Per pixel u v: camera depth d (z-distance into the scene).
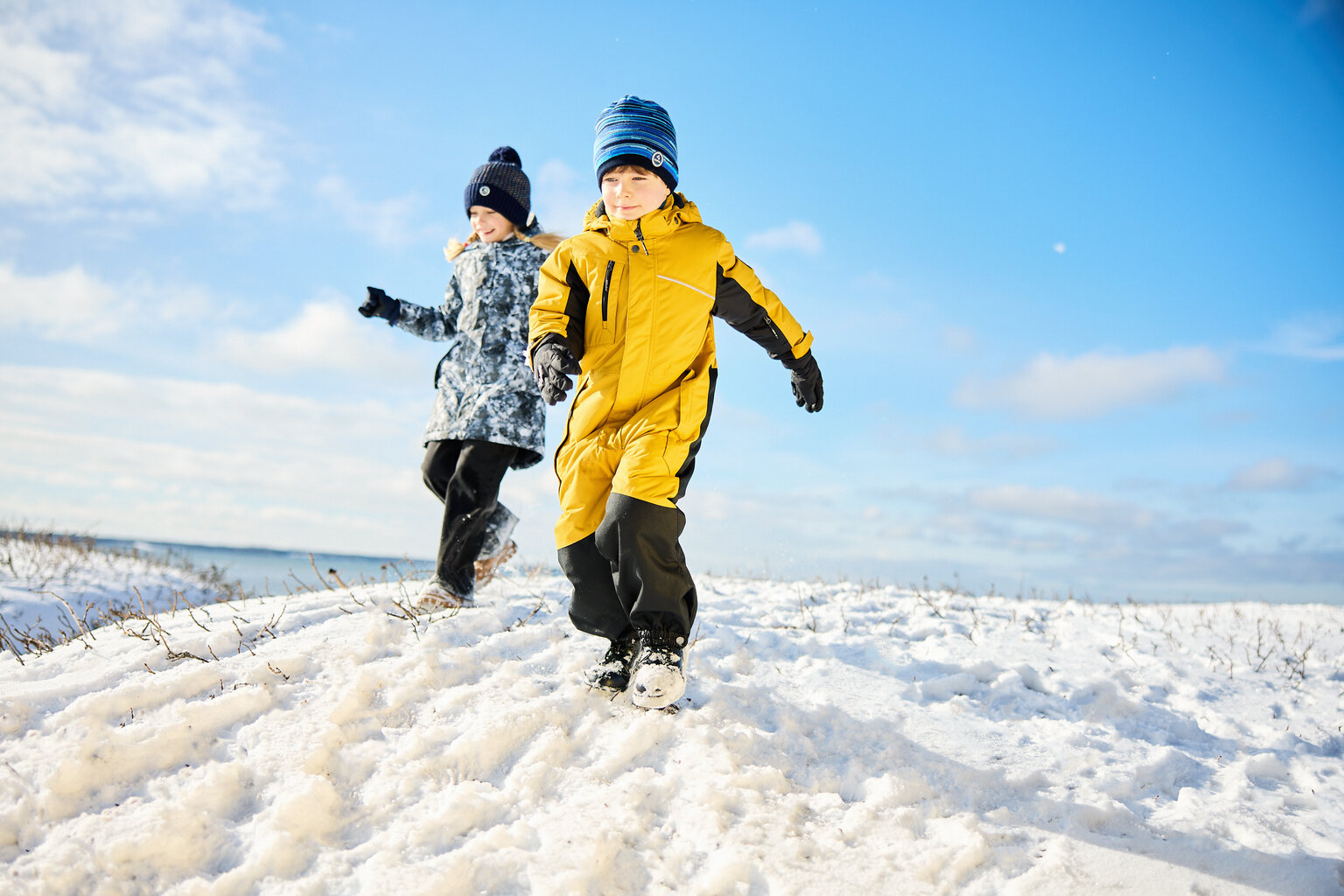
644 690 2.27
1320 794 2.47
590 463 2.47
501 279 3.81
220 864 1.85
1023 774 2.35
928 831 2.05
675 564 2.37
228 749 2.24
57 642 3.50
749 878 1.81
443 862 1.79
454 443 3.77
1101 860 1.92
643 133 2.47
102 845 1.82
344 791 2.11
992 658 3.51
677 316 2.45
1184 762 2.58
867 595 4.95
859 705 2.79
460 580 3.53
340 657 2.81
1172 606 5.49
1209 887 1.83
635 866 1.84
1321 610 5.41
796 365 2.80
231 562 10.50
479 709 2.48
